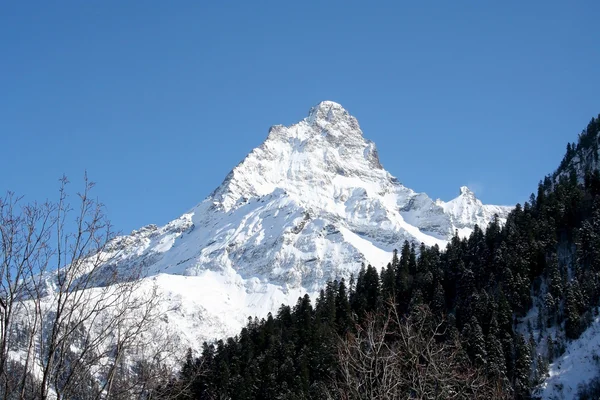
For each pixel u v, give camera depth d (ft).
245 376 339.36
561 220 427.74
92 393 74.74
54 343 72.95
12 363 73.61
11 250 74.49
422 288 415.64
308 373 326.03
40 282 75.66
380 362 93.91
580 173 549.13
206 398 288.92
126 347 78.59
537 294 383.45
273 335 397.19
